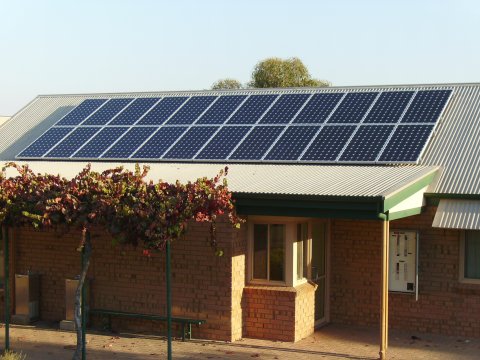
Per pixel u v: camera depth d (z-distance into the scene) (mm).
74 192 12406
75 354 12484
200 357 14000
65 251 17172
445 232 16406
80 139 22172
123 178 12562
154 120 22359
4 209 12820
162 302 15945
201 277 15484
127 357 14008
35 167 19844
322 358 14023
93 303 16703
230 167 18062
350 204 13336
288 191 14000
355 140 18531
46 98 27797
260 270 15812
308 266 16391
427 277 16578
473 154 17766
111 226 12273
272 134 19750
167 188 12578
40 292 17500
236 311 15414
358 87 22125
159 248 12359
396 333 16484
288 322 15359
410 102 20094
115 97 25484
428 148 18344
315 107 20859
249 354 14250
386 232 13578
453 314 16328
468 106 20297
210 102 22844
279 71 60656
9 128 25578
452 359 14070
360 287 17266
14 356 13367
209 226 15367
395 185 14188
